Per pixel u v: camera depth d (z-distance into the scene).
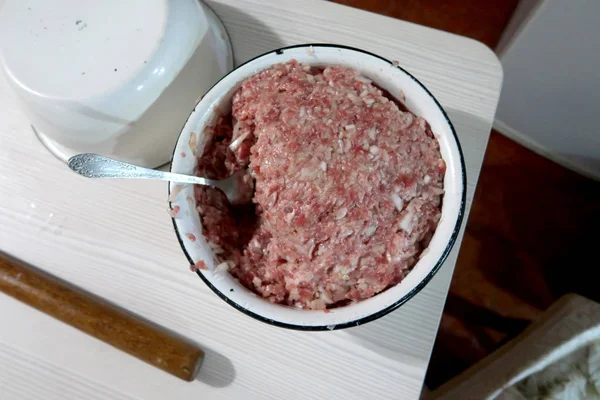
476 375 0.86
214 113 0.53
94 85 0.54
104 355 0.64
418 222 0.48
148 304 0.64
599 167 1.13
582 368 0.78
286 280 0.49
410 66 0.66
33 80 0.55
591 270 1.11
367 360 0.59
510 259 1.14
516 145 1.22
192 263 0.49
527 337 0.86
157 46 0.55
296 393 0.60
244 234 0.54
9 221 0.69
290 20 0.69
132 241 0.66
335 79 0.52
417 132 0.50
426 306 0.60
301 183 0.47
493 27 1.22
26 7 0.58
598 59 0.86
